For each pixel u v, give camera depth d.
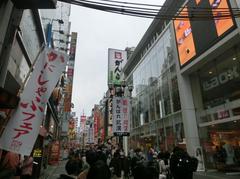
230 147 14.78
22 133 4.59
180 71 19.84
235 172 14.12
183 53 19.58
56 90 21.41
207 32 16.23
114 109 17.50
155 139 25.31
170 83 22.25
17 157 6.86
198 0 17.06
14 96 4.57
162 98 24.14
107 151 18.58
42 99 4.95
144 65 30.91
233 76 14.96
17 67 8.35
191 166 6.38
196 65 17.92
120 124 17.27
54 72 5.25
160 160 10.23
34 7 6.31
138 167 3.43
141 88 31.73
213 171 15.91
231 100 15.05
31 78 5.06
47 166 23.47
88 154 4.75
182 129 19.30
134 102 34.59
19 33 7.79
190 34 18.53
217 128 16.19
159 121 24.58
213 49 15.47
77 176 4.61
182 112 19.00
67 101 37.50
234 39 13.88
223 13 14.19
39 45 11.83
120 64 34.56
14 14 6.40
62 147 39.97
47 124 21.80
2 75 5.82
